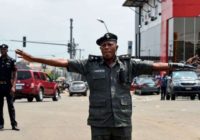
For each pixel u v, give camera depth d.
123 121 6.45
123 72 6.49
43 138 12.55
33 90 30.91
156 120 17.17
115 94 6.46
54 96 34.62
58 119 17.55
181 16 60.00
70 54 74.31
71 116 18.92
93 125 6.48
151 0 75.69
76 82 52.94
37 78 31.78
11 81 13.73
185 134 13.47
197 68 6.91
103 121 6.43
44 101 33.09
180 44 60.31
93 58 6.61
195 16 59.53
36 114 19.70
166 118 17.91
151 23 76.19
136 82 51.28
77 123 16.16
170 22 62.34
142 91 49.53
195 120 17.11
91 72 6.54
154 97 42.88
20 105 26.50
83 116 18.97
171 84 34.72
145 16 81.62
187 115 19.09
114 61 6.57
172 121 16.80
